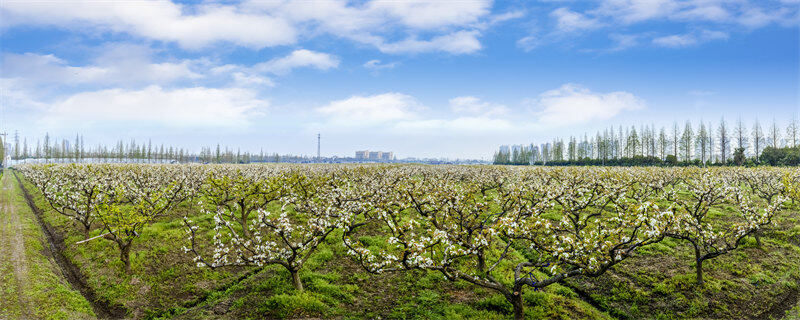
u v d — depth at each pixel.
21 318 13.03
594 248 12.86
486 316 13.59
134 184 35.03
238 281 17.30
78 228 24.91
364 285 16.55
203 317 13.91
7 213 29.98
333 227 17.09
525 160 164.12
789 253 19.00
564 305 14.41
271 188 24.61
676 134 107.62
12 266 17.41
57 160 170.25
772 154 79.06
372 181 36.59
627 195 28.42
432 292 15.69
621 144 121.31
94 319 14.00
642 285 16.17
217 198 25.53
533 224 14.30
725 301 14.61
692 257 18.80
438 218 20.80
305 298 14.75
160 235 22.83
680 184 43.97
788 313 13.66
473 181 40.56
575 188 27.25
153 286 16.59
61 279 17.06
